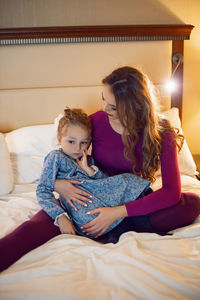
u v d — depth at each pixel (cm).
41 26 214
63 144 137
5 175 170
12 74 217
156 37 224
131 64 228
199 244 112
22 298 85
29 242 117
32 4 210
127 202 133
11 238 113
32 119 225
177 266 98
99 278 95
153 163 133
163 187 131
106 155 143
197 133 257
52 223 129
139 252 104
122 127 137
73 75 224
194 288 89
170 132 132
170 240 115
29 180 183
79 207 129
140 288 88
